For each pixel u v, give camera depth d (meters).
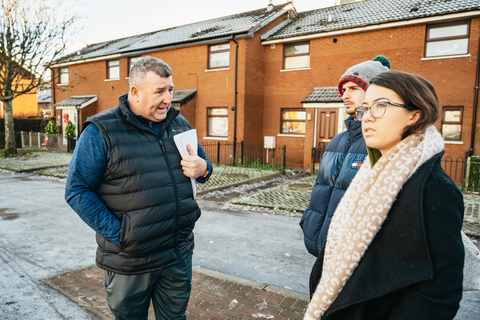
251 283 3.43
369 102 1.14
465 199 7.70
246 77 13.94
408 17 10.91
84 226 5.57
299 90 13.94
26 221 5.84
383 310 1.08
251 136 14.51
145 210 1.82
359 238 1.08
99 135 1.79
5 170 12.38
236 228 5.54
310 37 13.24
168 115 2.07
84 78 20.48
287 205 6.96
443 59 10.66
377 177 1.12
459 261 0.96
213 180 10.16
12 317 2.79
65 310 2.92
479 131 10.23
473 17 10.10
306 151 12.94
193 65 15.54
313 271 1.47
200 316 2.81
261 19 14.68
